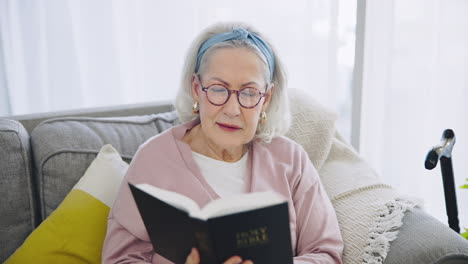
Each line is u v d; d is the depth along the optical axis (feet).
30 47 7.77
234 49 3.91
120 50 8.13
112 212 3.99
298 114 5.27
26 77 7.91
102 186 4.27
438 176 6.79
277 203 2.64
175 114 5.32
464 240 3.71
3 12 7.62
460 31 6.20
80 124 4.77
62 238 4.04
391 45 6.66
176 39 8.09
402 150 6.98
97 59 8.07
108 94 8.25
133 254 3.81
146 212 3.07
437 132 6.66
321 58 7.64
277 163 4.42
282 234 2.72
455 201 4.19
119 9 7.97
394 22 6.59
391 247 3.87
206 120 3.99
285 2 7.73
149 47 8.13
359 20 6.64
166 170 4.05
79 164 4.48
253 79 3.90
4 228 4.35
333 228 4.23
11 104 8.04
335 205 4.64
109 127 4.86
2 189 4.29
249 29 4.22
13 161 4.32
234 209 2.62
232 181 4.25
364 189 4.68
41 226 4.13
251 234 2.64
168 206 2.78
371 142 7.20
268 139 4.52
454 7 6.15
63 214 4.12
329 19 7.30
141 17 7.99
